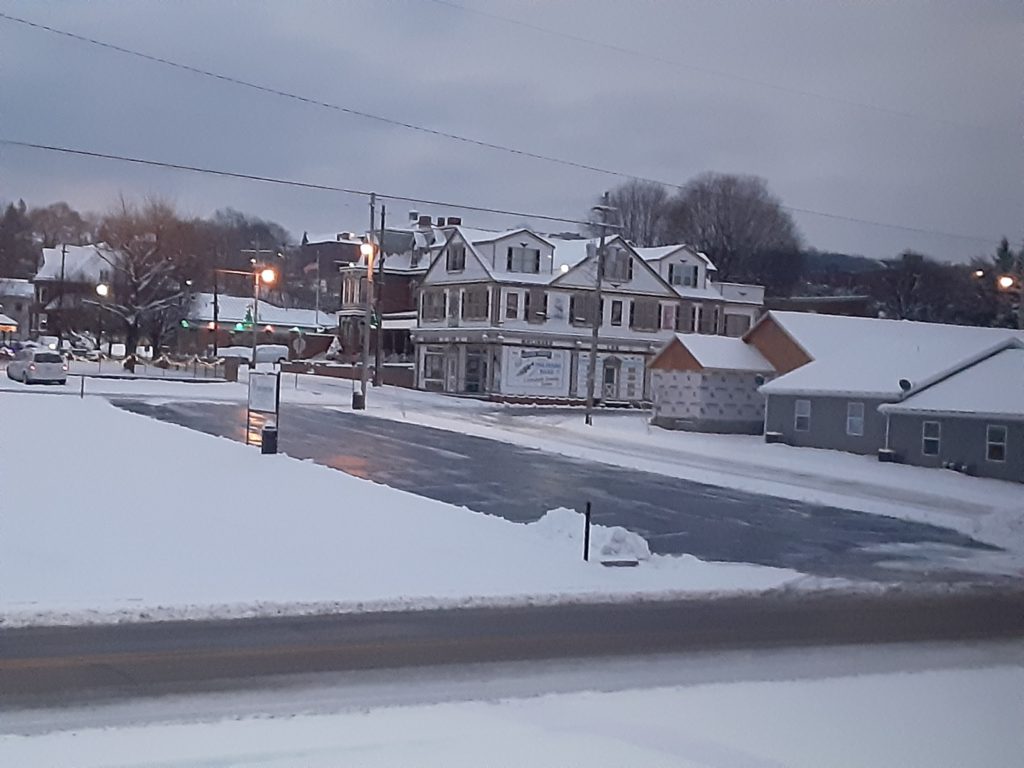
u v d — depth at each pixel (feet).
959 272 300.81
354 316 295.89
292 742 26.66
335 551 55.16
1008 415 118.21
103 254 284.61
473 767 25.31
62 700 29.58
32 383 187.01
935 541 76.43
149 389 191.31
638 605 49.16
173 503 65.57
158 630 38.60
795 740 28.91
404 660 36.09
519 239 230.27
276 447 96.02
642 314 242.17
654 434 158.40
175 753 25.45
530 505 79.77
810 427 145.07
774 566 62.69
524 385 227.40
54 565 47.52
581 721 29.76
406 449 115.34
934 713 32.42
